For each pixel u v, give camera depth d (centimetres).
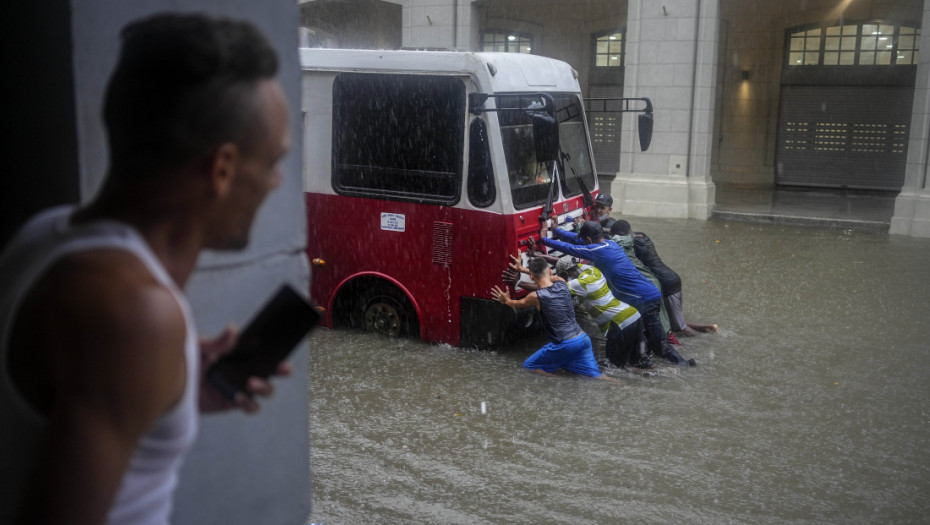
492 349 784
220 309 156
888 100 2102
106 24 132
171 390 84
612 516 473
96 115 132
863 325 904
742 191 2117
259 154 90
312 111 811
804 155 2219
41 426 82
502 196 731
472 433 594
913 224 1527
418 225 775
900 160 2114
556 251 830
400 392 676
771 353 799
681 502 492
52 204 136
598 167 2436
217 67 84
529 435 591
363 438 584
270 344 113
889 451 573
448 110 745
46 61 132
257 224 162
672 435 595
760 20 2177
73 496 77
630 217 1728
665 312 812
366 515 470
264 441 170
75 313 78
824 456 563
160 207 87
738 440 589
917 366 764
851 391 695
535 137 673
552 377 718
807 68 2167
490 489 506
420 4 1997
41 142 136
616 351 735
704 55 1680
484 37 2427
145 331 79
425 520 465
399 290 809
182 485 153
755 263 1243
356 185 802
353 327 848
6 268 90
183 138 84
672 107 1711
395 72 762
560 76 867
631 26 1730
